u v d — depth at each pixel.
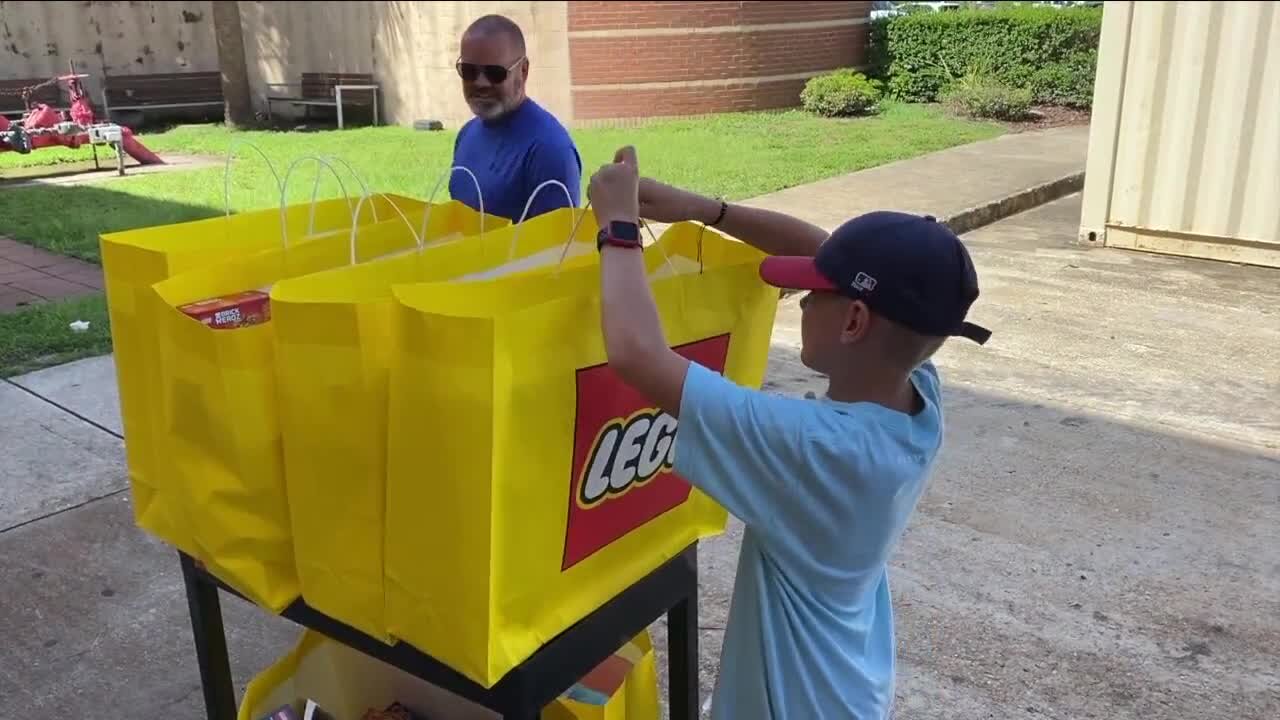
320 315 1.41
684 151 11.60
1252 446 4.27
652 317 1.37
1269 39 6.84
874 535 1.43
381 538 1.49
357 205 2.07
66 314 5.73
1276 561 3.39
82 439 4.21
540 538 1.46
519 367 1.33
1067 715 2.67
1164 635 3.01
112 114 15.37
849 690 1.53
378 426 1.44
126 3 15.95
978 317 6.06
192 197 9.23
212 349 1.51
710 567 3.39
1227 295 6.52
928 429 1.44
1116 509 3.75
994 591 3.24
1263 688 2.77
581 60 14.33
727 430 1.34
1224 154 7.20
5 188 9.77
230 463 1.57
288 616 1.69
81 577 3.27
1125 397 4.82
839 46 16.64
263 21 16.34
